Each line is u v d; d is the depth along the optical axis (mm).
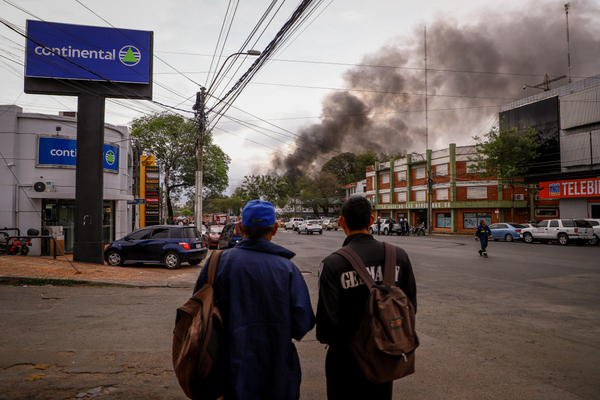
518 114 34031
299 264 14203
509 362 4312
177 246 12711
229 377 1831
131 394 3453
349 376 2057
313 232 41625
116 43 13172
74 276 9391
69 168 16188
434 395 3494
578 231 21734
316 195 67750
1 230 14312
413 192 45688
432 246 22062
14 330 5312
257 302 1925
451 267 12664
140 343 4832
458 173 39188
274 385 1881
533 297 7965
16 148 15398
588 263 13281
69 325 5617
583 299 7758
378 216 53000
